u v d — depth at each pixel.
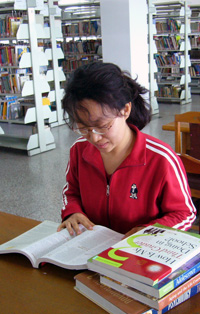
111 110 1.00
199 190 2.49
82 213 1.35
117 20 6.36
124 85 1.04
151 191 1.23
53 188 4.02
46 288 1.02
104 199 1.31
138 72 6.64
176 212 1.23
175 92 8.90
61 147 5.74
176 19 9.33
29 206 3.57
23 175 4.52
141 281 0.85
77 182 1.47
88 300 0.95
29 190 4.00
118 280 0.90
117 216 1.30
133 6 6.27
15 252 1.18
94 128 1.02
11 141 5.82
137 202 1.25
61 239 1.21
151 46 7.58
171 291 0.85
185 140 3.38
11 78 5.50
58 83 7.19
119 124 1.06
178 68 9.04
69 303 0.95
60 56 7.17
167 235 1.02
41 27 5.59
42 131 5.51
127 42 6.37
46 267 1.13
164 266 0.87
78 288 0.99
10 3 5.90
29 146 5.36
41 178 4.37
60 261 1.04
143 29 6.62
